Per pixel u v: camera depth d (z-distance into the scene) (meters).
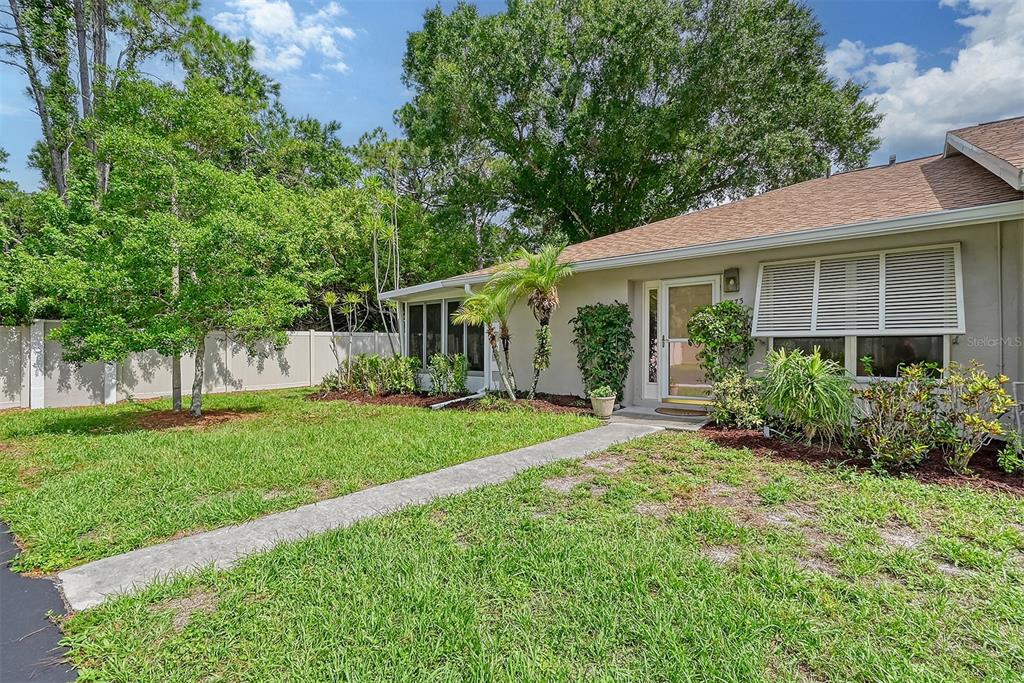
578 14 17.64
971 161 7.77
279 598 2.74
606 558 3.12
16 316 10.83
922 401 4.82
